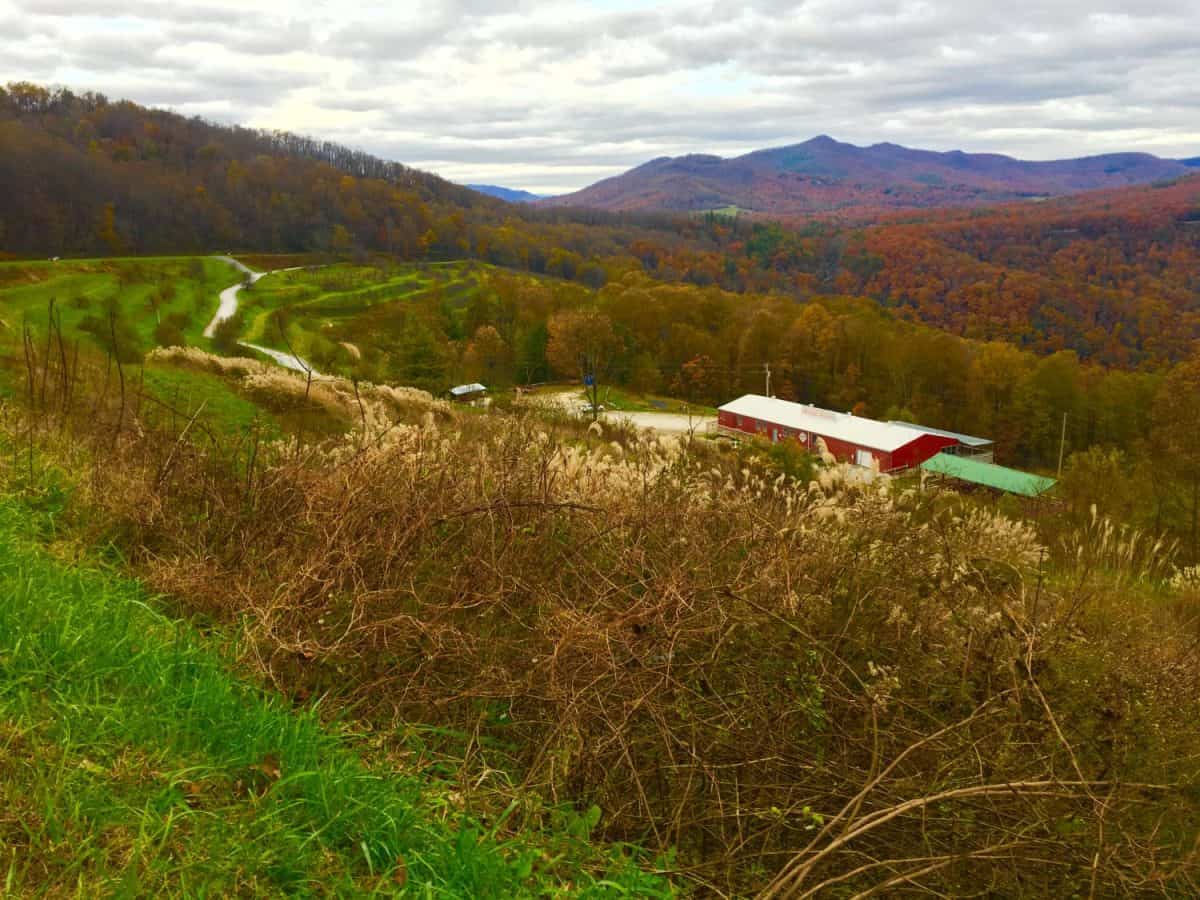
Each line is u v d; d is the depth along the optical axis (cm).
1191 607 761
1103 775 350
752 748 351
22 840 231
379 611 411
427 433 601
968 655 393
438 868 265
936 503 652
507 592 437
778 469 703
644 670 362
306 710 347
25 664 308
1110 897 320
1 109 13988
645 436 749
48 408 740
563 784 336
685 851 332
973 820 331
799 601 419
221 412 1128
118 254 10019
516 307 6756
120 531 503
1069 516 1133
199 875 233
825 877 320
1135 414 5347
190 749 297
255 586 433
